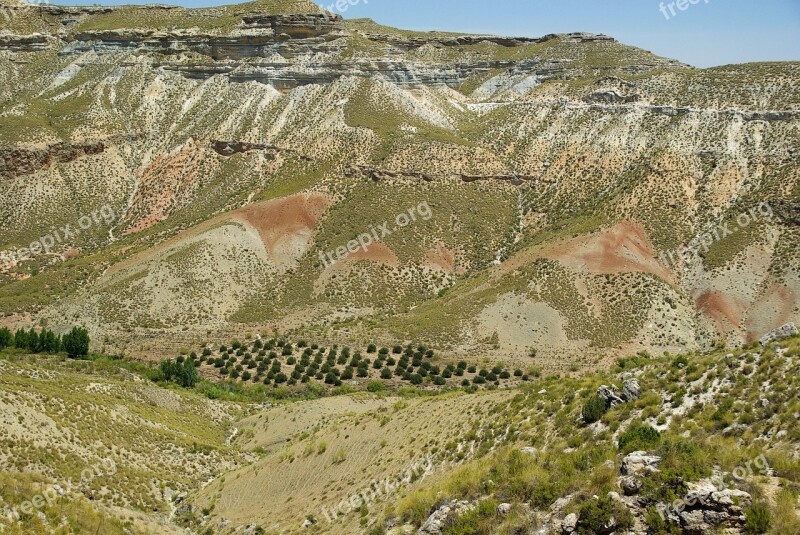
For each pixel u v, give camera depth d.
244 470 63.22
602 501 27.20
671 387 39.47
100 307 127.19
